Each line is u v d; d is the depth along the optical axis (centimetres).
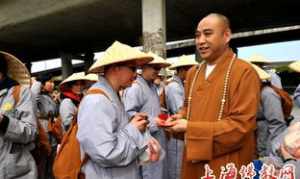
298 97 435
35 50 2459
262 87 417
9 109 321
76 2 1421
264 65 537
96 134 224
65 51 2486
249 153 252
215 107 250
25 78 357
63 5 1463
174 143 459
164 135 428
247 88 243
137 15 1545
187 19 1602
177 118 267
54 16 1562
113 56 240
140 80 425
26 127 316
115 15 1548
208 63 265
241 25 1805
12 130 305
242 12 1545
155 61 423
